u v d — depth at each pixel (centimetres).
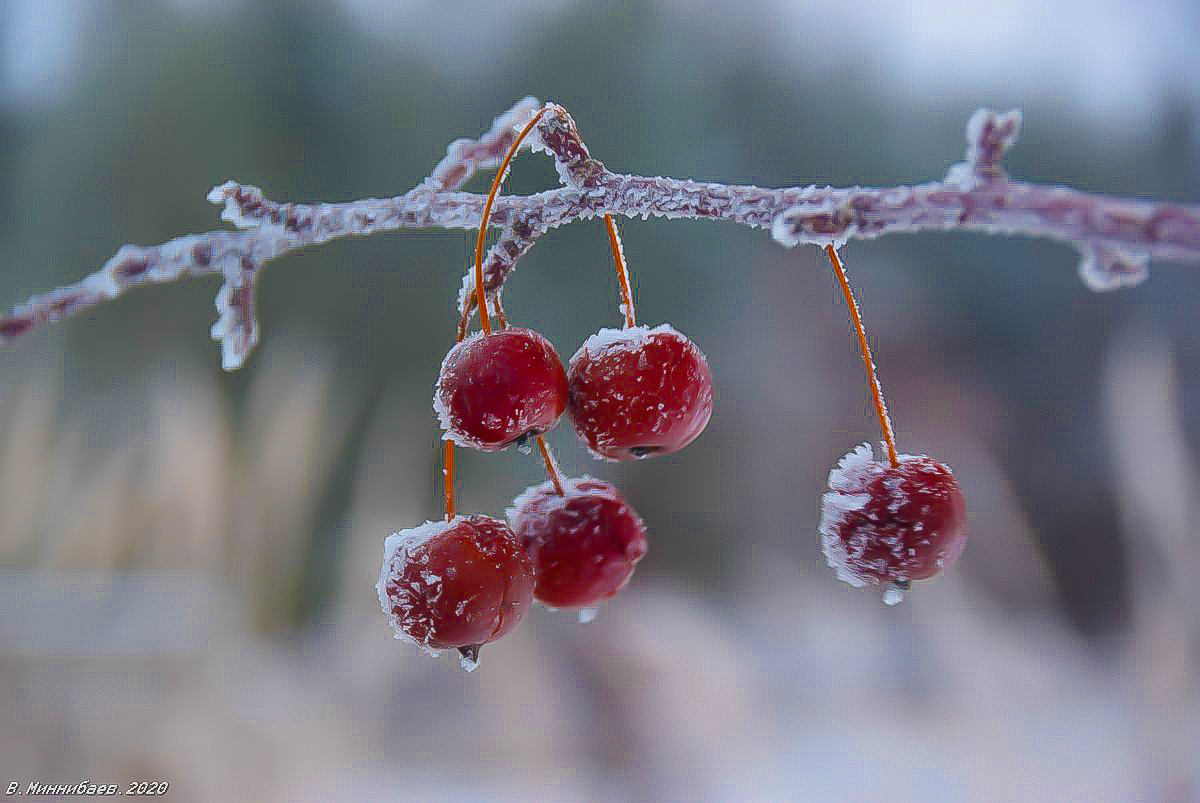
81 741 44
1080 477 97
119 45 106
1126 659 70
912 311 102
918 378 100
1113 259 21
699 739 57
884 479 22
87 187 104
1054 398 100
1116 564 92
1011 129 21
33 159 104
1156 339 93
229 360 23
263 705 50
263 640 56
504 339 22
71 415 67
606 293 102
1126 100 116
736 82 112
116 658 46
